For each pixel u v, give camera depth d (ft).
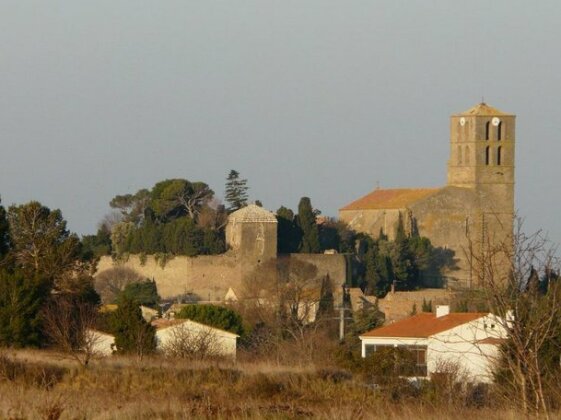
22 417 333.21
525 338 334.03
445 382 432.66
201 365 541.75
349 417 345.31
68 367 514.68
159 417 348.38
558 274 335.06
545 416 323.16
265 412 366.63
